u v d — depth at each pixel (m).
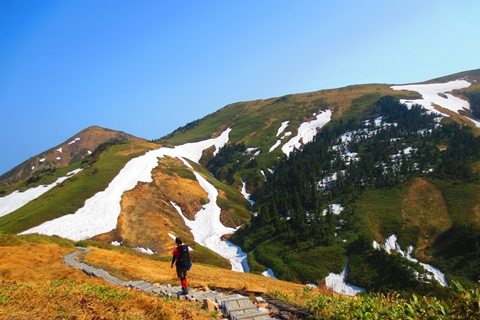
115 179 103.56
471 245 63.34
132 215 82.81
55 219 78.06
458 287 7.25
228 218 103.12
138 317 8.22
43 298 8.98
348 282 62.91
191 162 157.38
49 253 25.58
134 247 69.69
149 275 19.95
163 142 198.88
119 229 75.38
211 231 94.19
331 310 9.79
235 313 9.30
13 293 9.38
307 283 64.62
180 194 105.44
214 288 15.69
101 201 88.06
